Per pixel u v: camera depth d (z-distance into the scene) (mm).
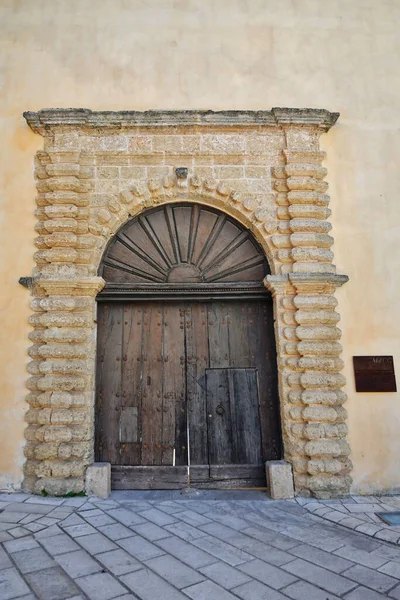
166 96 6305
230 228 6207
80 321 5473
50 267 5594
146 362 5855
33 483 5152
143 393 5770
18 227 5820
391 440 5473
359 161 6234
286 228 5875
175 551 3660
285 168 5988
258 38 6602
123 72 6371
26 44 6441
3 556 3543
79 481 5133
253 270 6102
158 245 6102
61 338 5379
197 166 6031
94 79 6332
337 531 4156
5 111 6184
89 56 6414
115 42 6477
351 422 5488
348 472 5320
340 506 4852
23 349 5520
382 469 5383
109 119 5965
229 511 4699
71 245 5660
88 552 3621
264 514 4613
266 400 5801
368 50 6652
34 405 5324
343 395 5414
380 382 5590
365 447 5434
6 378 5449
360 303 5812
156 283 5934
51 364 5309
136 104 6262
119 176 5953
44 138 6059
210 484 5543
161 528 4180
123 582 3129
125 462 5582
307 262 5754
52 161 5902
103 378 5773
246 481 5570
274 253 5867
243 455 5652
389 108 6457
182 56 6461
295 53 6582
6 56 6391
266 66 6504
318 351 5488
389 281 5902
